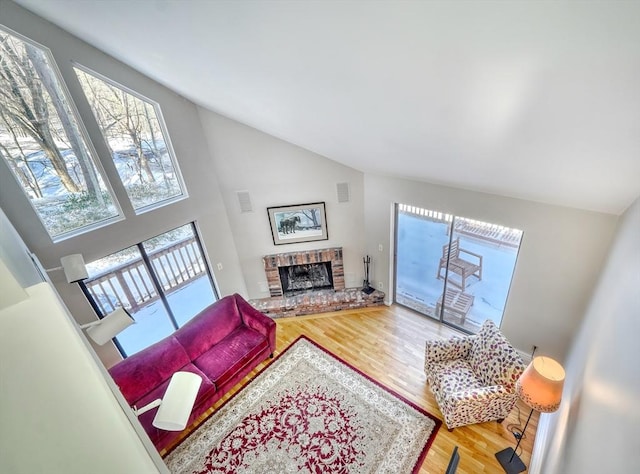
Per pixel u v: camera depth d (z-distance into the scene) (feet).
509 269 14.03
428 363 11.91
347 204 16.49
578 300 10.26
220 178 15.74
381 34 4.24
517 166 7.59
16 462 1.28
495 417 10.70
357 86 6.11
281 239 17.34
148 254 14.17
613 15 2.82
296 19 4.47
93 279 12.50
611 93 3.88
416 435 10.79
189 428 11.62
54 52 9.91
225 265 16.99
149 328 15.19
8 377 1.37
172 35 6.57
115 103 11.85
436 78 4.91
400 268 17.31
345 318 16.99
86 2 6.55
